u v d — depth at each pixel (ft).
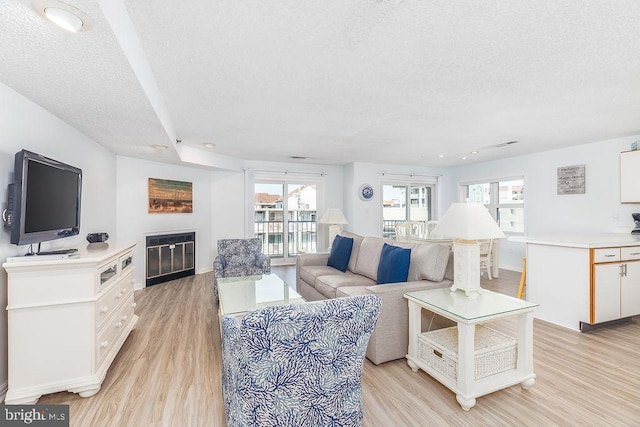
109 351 6.94
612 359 7.57
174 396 6.08
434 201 23.75
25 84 6.24
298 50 6.22
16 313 5.68
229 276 12.65
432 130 12.30
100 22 4.21
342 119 10.85
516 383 6.14
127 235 13.99
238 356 3.72
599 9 4.92
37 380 5.77
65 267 5.95
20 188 5.76
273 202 21.20
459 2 4.73
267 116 10.49
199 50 6.23
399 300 7.55
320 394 4.06
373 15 5.07
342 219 17.92
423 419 5.42
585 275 9.30
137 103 7.28
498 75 7.38
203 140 14.07
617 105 9.45
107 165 12.48
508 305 6.44
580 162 14.97
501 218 19.74
